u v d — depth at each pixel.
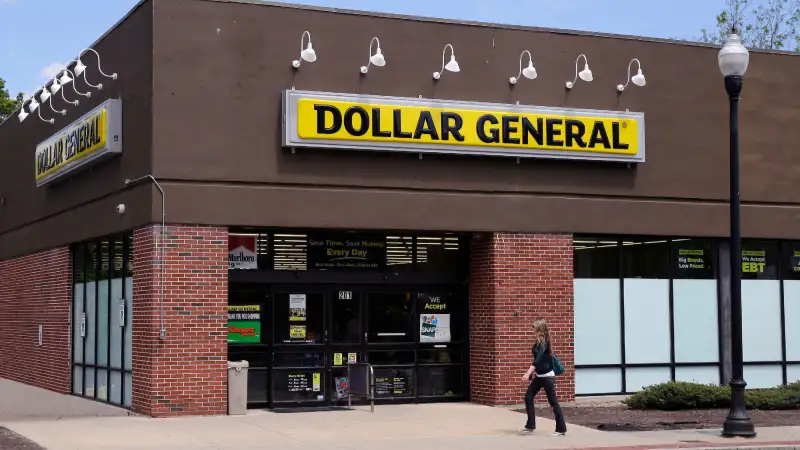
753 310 23.69
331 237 20.80
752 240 23.83
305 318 20.62
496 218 20.97
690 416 18.97
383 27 20.34
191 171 18.75
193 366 18.58
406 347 21.33
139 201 19.14
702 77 23.02
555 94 21.59
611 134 21.72
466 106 20.55
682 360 22.80
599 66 22.05
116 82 20.80
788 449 15.00
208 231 18.83
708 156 22.95
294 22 19.69
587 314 22.08
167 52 18.77
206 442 15.38
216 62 19.09
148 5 19.02
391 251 21.27
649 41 22.55
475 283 21.45
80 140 21.98
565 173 21.59
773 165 23.67
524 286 21.11
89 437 15.77
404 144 20.03
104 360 22.31
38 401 22.84
